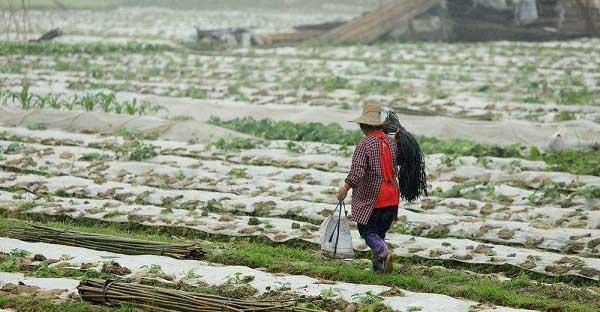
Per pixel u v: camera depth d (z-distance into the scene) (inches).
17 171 1625.2
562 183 1508.4
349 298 945.5
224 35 4136.3
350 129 2082.9
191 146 1817.2
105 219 1315.2
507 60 3481.8
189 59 3526.1
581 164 1653.5
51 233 1165.7
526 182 1539.1
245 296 951.6
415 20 4220.0
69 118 2023.9
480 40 4180.6
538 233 1222.3
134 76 3014.3
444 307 919.0
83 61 3353.8
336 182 1546.5
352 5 7509.8
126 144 1814.7
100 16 6486.2
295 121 2127.2
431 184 1528.1
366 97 2586.1
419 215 1311.5
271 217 1359.5
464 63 3417.8
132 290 908.6
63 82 2812.5
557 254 1139.9
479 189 1464.1
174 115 2223.2
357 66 3314.5
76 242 1146.7
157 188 1524.4
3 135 1907.0
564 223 1294.3
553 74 3093.0
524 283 1036.5
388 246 1184.2
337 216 1064.2
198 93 2623.0
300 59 3558.1
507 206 1382.9
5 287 962.7
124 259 1088.8
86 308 898.7
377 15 4190.5
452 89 2780.5
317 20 6343.5
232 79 2997.0
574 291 1002.7
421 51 3782.0
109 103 2199.8
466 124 1985.7
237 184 1521.9
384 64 3388.3
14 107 2215.8
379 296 946.1
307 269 1069.8
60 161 1662.2
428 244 1186.0
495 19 4195.4
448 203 1395.2
